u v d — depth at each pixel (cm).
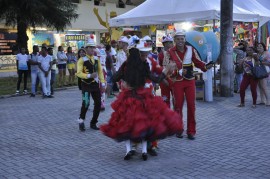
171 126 562
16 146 685
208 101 1149
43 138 743
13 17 2006
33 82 1425
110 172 528
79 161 584
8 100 1355
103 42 2923
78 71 773
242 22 1410
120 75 579
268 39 1995
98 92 799
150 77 568
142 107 553
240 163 554
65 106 1152
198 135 734
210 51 1120
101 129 570
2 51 2375
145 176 507
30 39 2489
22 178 511
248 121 854
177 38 684
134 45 571
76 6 2245
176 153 614
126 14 1428
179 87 691
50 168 552
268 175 500
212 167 539
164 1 1358
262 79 1044
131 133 547
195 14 1255
